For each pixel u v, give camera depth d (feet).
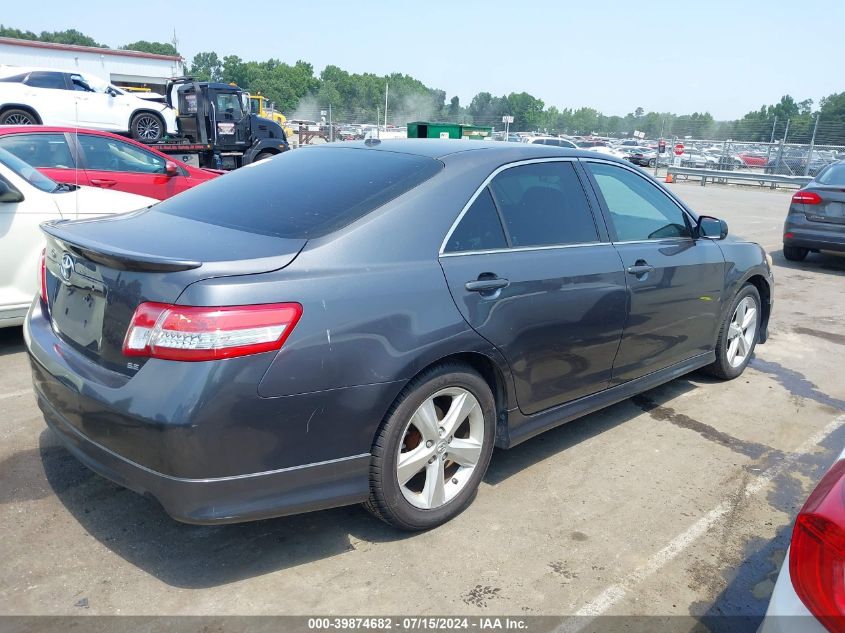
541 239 11.48
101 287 8.83
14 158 18.58
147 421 7.93
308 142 109.40
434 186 10.30
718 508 11.31
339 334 8.64
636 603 8.93
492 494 11.46
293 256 8.75
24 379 15.46
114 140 25.05
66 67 115.96
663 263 13.56
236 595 8.75
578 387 12.26
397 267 9.41
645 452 13.25
